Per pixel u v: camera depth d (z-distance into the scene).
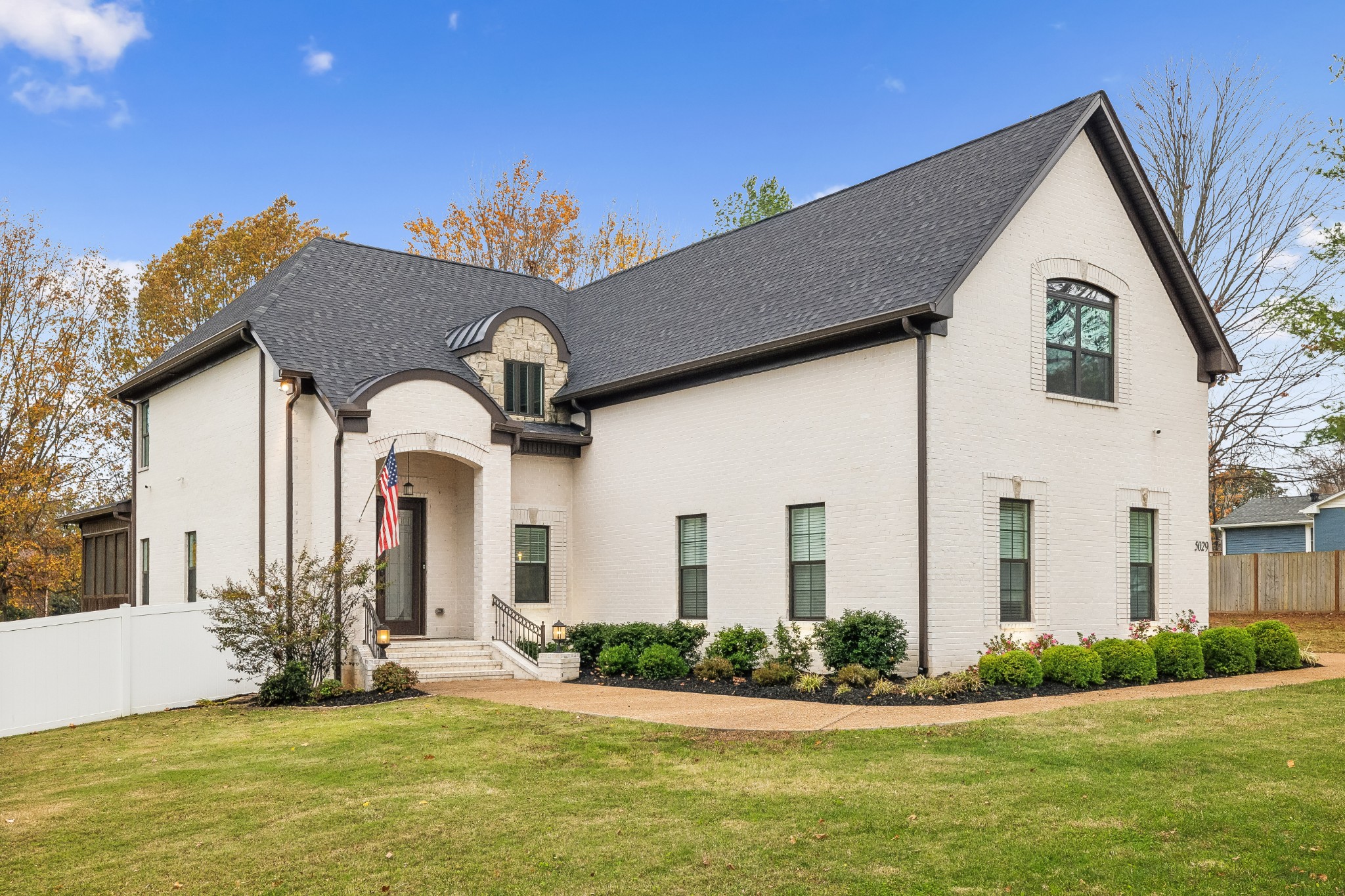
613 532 22.17
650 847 8.52
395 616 20.95
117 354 41.81
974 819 8.93
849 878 7.74
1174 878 7.53
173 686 16.98
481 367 22.16
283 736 13.50
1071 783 9.91
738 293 21.45
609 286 27.31
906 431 16.66
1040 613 17.80
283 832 9.23
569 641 20.78
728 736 12.40
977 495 17.00
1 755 13.56
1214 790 9.56
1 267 38.25
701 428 20.36
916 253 17.95
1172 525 20.20
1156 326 20.36
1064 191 18.88
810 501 18.17
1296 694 14.75
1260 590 30.17
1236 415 30.02
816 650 17.80
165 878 8.23
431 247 43.84
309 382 19.34
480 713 14.57
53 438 39.56
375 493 18.73
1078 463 18.67
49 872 8.47
